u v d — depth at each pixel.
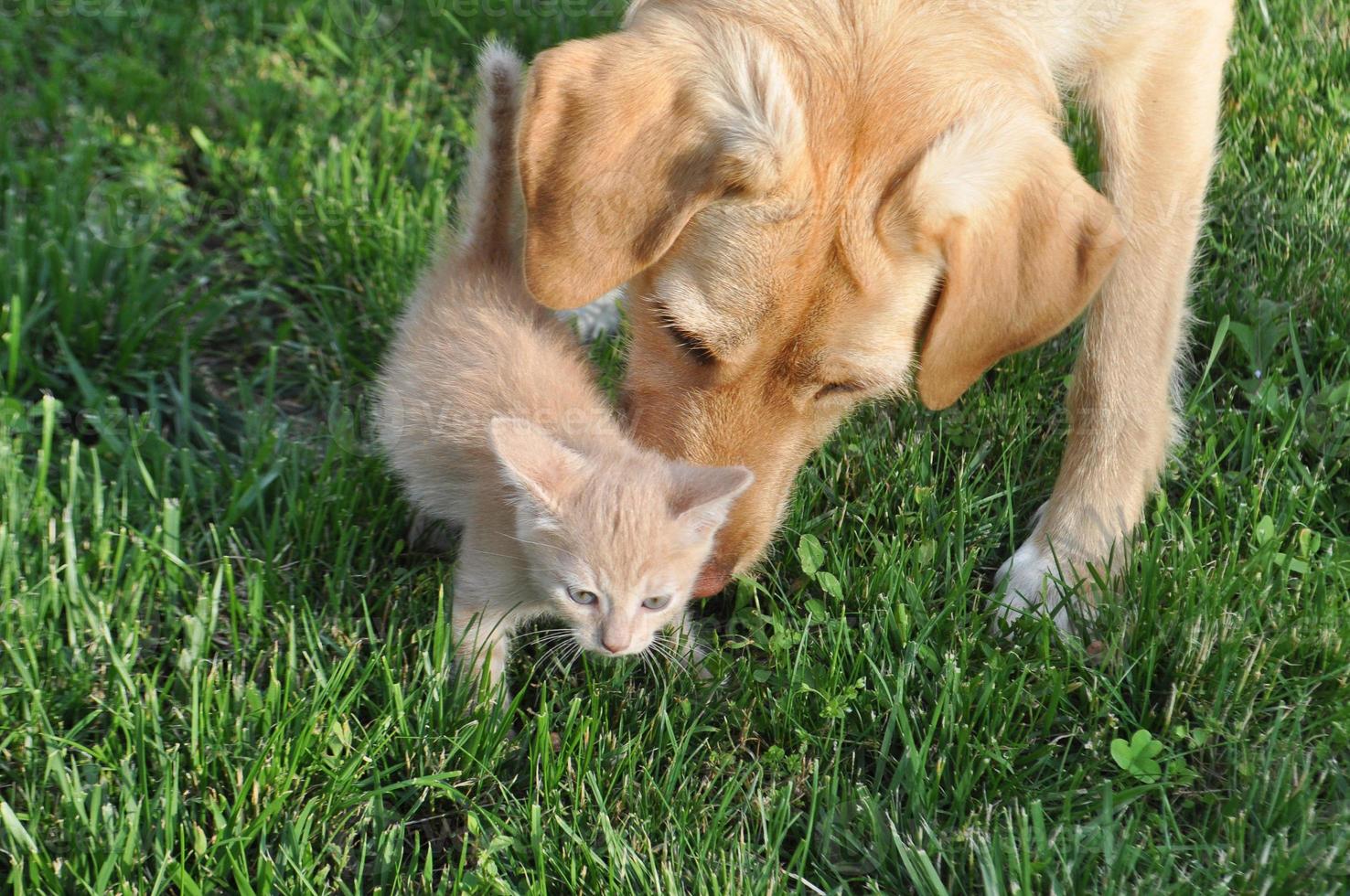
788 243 1.19
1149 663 1.22
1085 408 1.30
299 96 1.58
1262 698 1.22
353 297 1.44
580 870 1.15
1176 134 1.28
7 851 1.14
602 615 1.16
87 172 1.49
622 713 1.21
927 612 1.27
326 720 1.19
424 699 1.20
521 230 1.26
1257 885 1.14
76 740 1.19
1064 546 1.29
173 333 1.39
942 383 1.21
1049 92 1.24
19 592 1.22
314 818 1.16
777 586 1.28
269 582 1.25
